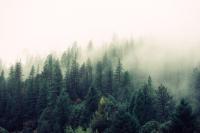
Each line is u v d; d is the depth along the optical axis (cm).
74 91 9606
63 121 6812
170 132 3353
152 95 7181
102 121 5509
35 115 8650
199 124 3488
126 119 4531
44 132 6638
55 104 7519
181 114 3372
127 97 8400
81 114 6706
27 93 9069
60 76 9838
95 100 7075
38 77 10200
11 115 8650
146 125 4962
